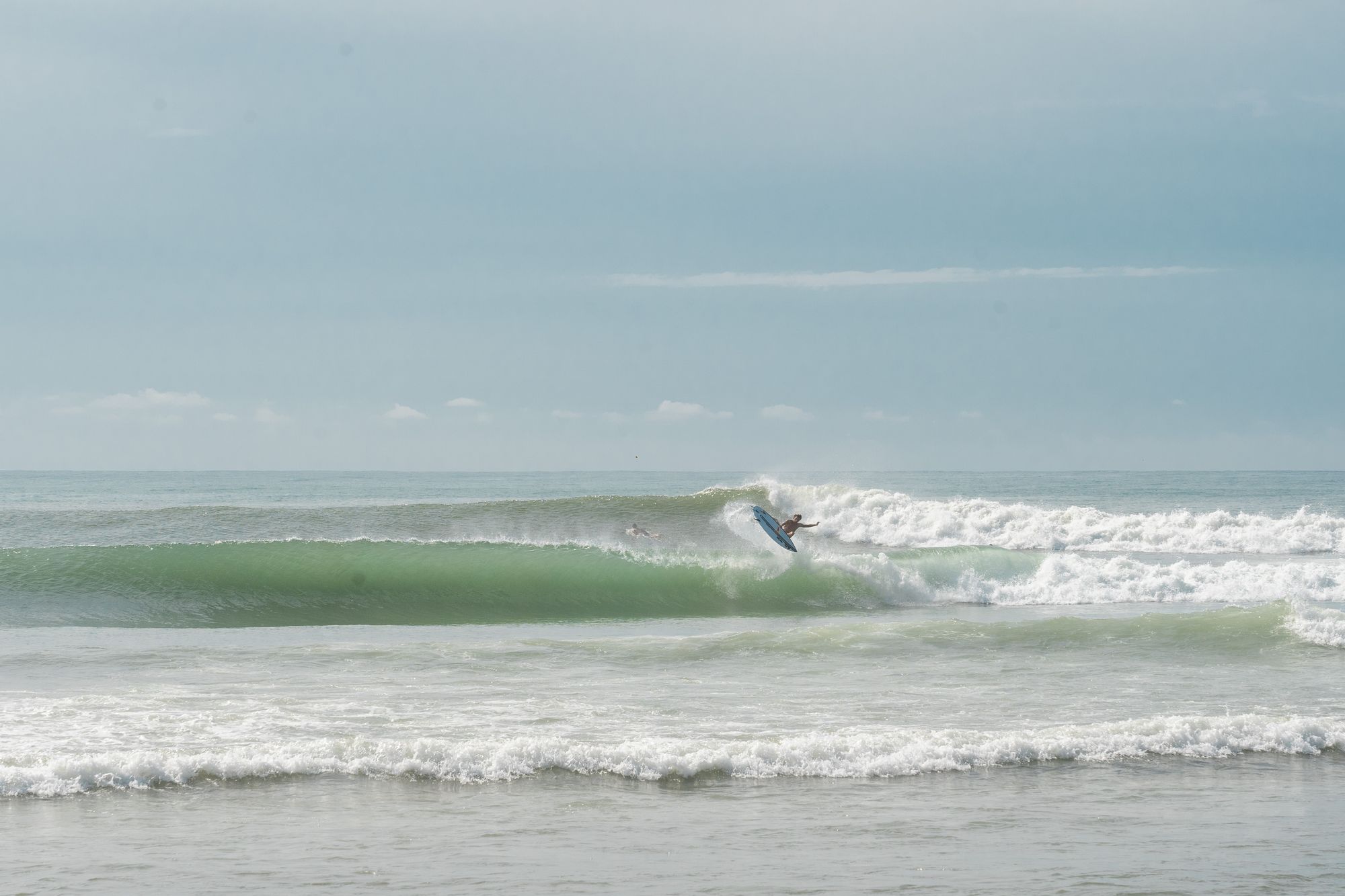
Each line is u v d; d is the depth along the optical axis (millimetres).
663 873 19969
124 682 35844
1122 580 67000
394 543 67000
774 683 37062
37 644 45938
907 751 28062
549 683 36562
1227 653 42438
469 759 26922
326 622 55344
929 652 42500
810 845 21719
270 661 39500
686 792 25422
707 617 58875
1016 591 65625
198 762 25984
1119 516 95125
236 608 57156
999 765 27938
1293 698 35406
